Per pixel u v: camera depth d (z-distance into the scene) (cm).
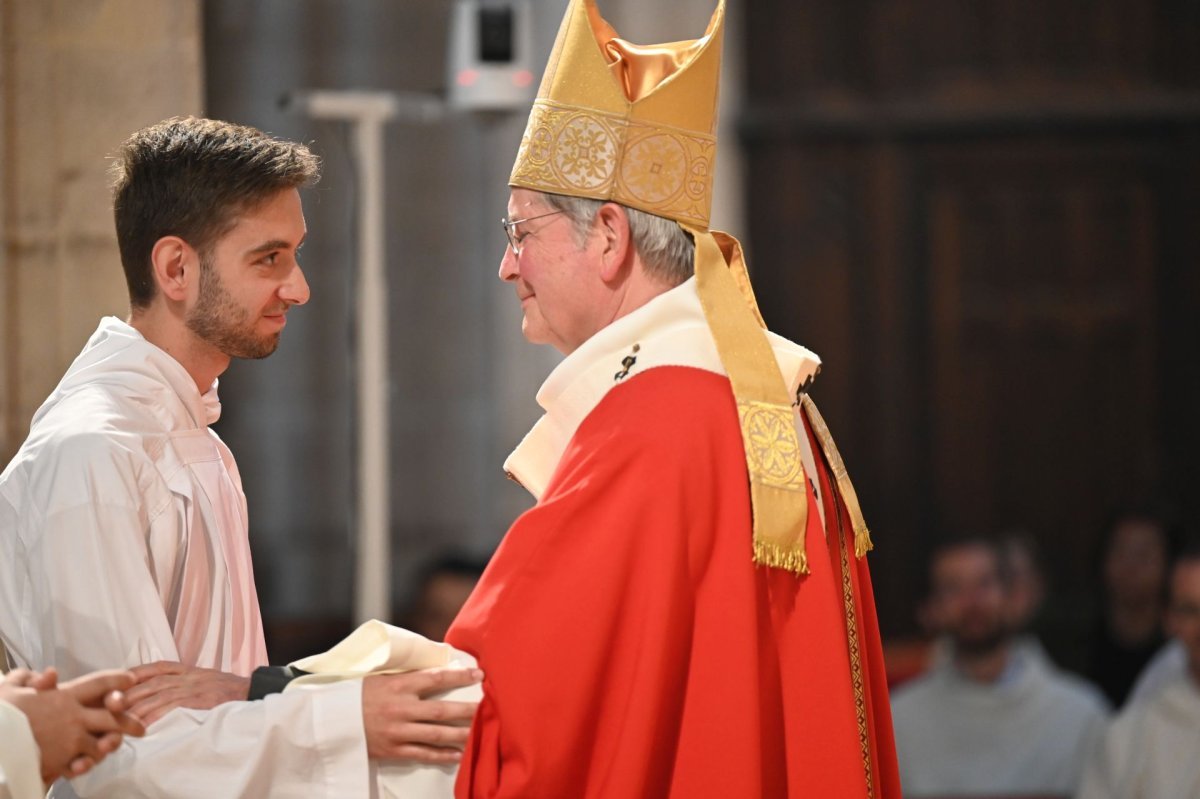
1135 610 1120
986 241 1478
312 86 1241
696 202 441
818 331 1474
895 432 1473
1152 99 1463
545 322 445
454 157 1292
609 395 424
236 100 1233
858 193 1477
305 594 1266
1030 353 1478
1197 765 890
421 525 1287
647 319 428
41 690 379
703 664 400
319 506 1270
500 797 394
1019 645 1041
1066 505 1471
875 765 445
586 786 399
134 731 390
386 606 793
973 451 1476
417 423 1288
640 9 1195
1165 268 1473
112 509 415
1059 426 1477
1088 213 1478
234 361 1262
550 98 440
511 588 402
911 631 1458
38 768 371
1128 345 1475
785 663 412
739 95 1460
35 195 528
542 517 406
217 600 450
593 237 433
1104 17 1473
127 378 439
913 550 1470
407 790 417
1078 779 1000
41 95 528
